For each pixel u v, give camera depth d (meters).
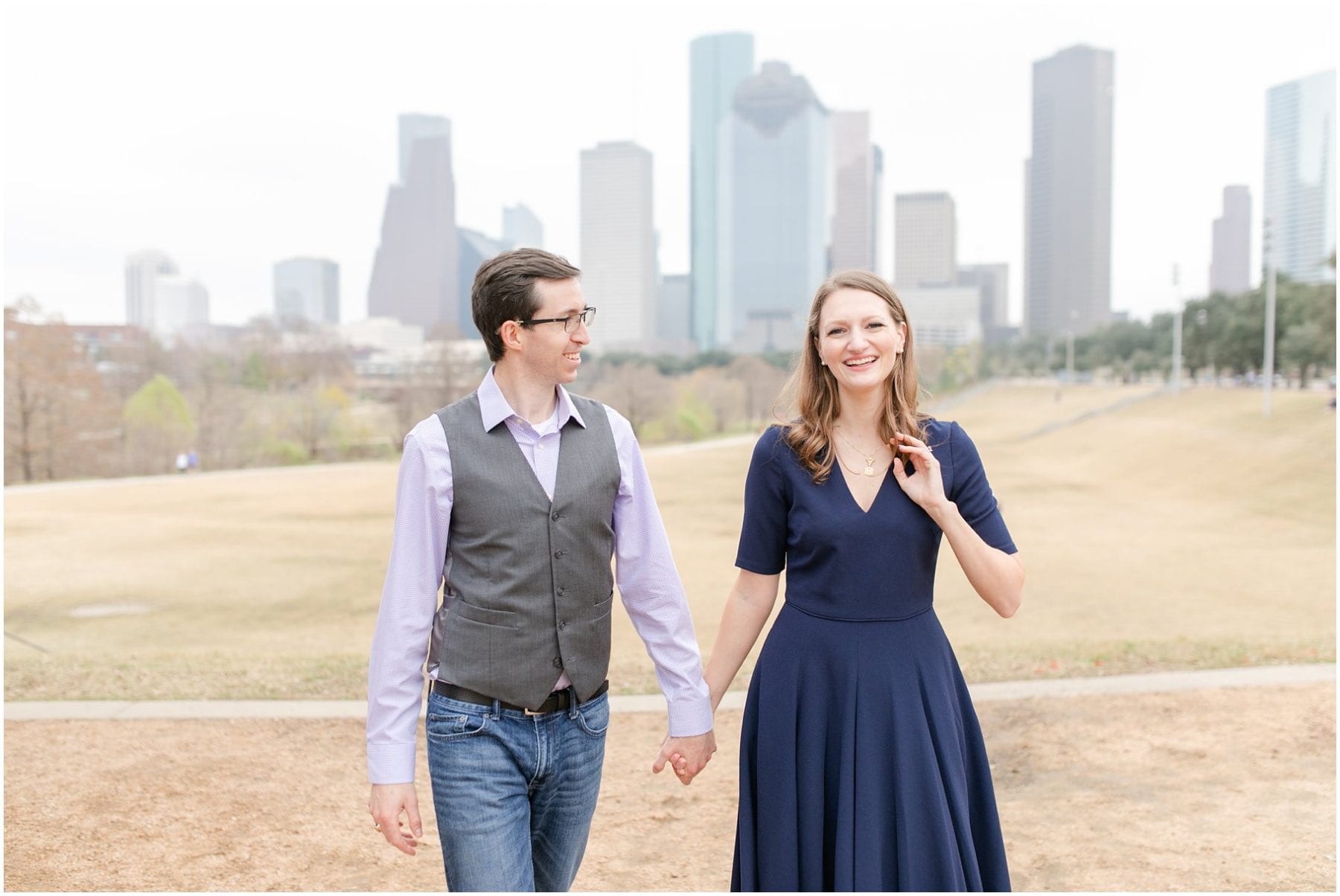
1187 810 3.61
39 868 3.18
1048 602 12.47
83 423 47.41
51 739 4.55
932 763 2.02
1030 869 3.14
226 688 5.70
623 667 6.44
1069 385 103.50
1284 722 4.60
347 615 12.25
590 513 2.02
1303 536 20.81
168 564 16.94
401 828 1.89
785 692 2.10
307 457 58.97
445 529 1.97
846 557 2.08
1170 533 21.77
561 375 2.03
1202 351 74.38
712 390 77.25
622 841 3.45
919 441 2.09
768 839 2.10
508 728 1.95
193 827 3.54
